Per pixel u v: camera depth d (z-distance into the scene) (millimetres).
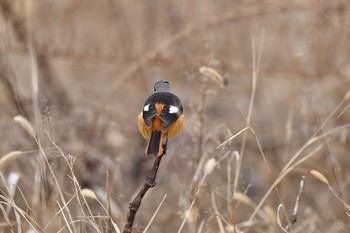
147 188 7473
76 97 16172
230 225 9133
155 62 14969
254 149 15461
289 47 16234
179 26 17016
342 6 15367
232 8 16906
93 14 16891
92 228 9297
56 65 16453
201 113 11172
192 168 10906
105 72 17219
